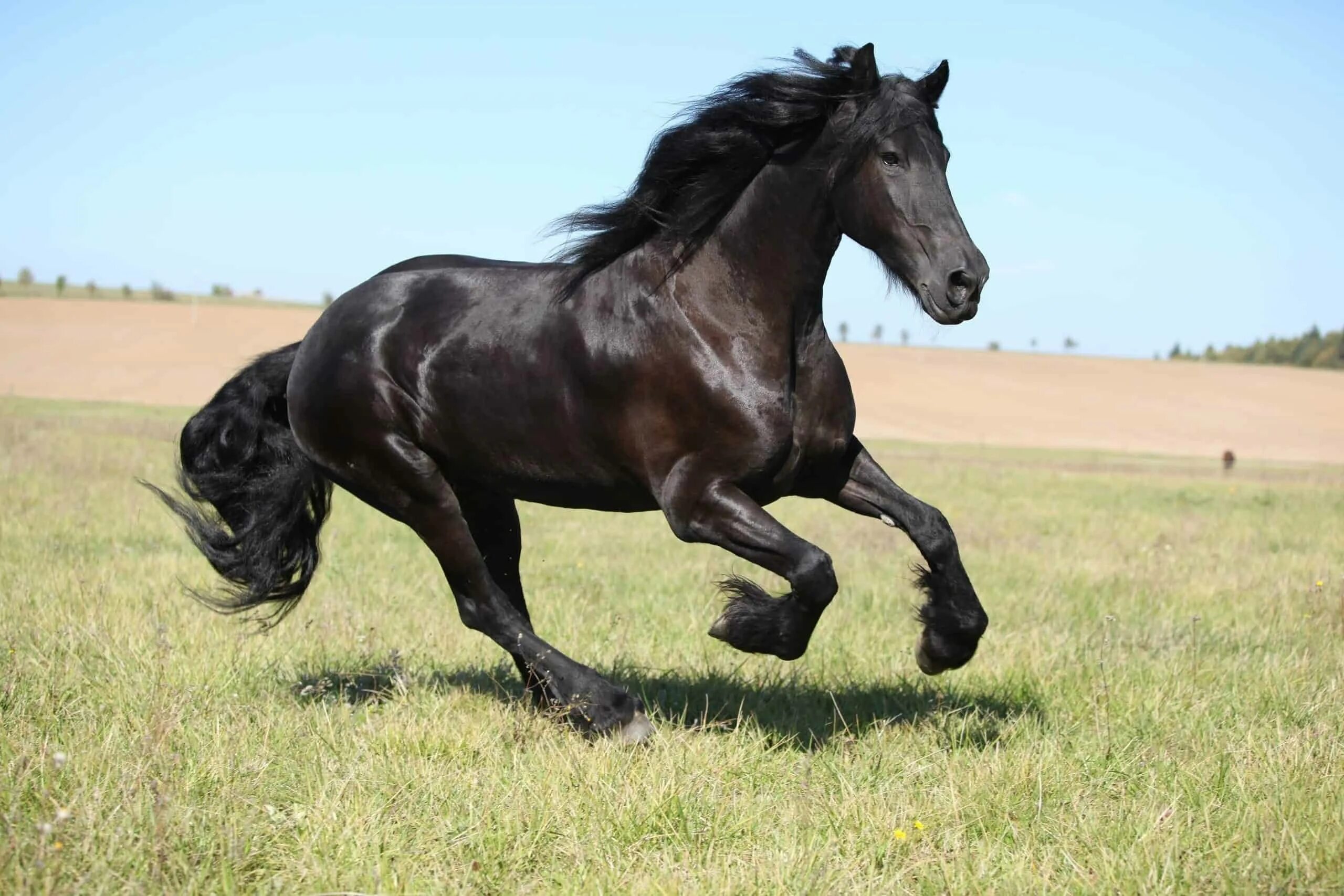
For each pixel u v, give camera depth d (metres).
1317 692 7.88
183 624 9.52
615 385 6.62
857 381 95.94
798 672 8.89
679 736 6.85
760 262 6.40
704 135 6.43
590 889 4.95
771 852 5.23
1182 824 5.45
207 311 108.88
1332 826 5.33
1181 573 14.34
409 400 7.40
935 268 5.94
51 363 82.25
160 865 4.95
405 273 7.68
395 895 4.84
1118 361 115.56
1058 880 5.05
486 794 5.82
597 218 6.85
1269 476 43.50
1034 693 8.16
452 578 7.66
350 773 6.01
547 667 7.26
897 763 6.51
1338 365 195.00
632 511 7.18
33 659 7.88
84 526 15.19
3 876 4.66
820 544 17.09
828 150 6.25
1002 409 86.62
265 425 8.07
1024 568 14.85
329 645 9.34
